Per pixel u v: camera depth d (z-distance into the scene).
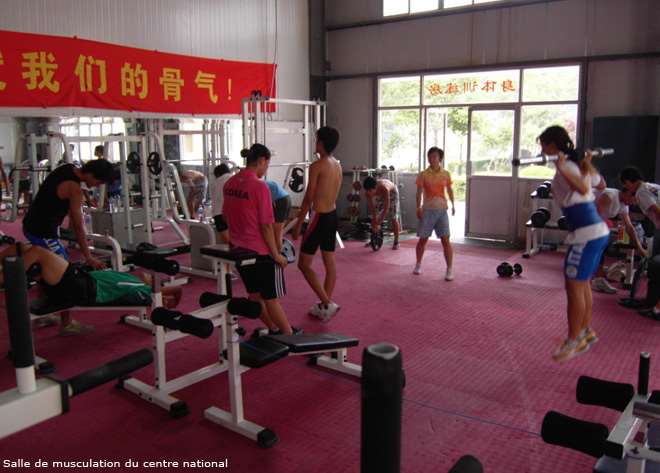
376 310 4.98
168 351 4.02
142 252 3.60
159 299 3.57
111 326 4.55
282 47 9.41
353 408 3.19
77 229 4.16
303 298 5.35
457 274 6.30
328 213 4.46
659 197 5.07
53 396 1.11
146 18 7.61
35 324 4.47
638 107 7.39
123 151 6.93
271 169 9.41
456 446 2.80
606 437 1.70
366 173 9.22
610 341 4.20
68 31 6.86
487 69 8.38
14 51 6.44
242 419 2.93
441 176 5.87
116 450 2.75
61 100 6.85
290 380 3.55
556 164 2.70
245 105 7.34
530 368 3.73
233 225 3.65
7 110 6.45
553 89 7.95
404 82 9.27
